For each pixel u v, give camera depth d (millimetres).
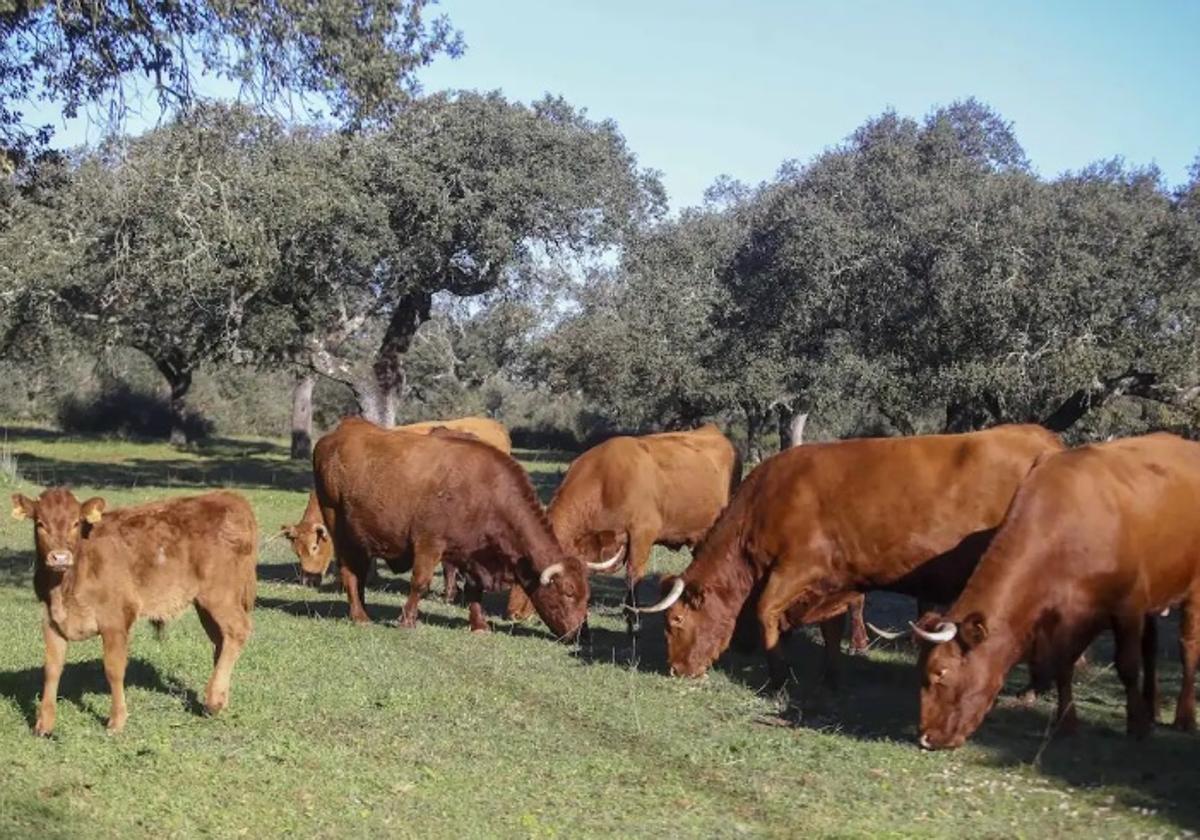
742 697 10070
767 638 10281
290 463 43312
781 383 29422
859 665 11438
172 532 8797
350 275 28797
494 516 12773
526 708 9516
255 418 64125
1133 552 8375
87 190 15094
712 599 10703
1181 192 25312
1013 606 8250
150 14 10562
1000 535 8453
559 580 12516
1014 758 8211
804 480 10336
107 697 9469
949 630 8188
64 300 30906
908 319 26156
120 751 8141
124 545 8562
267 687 9844
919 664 8633
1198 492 8688
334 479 13414
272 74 10797
